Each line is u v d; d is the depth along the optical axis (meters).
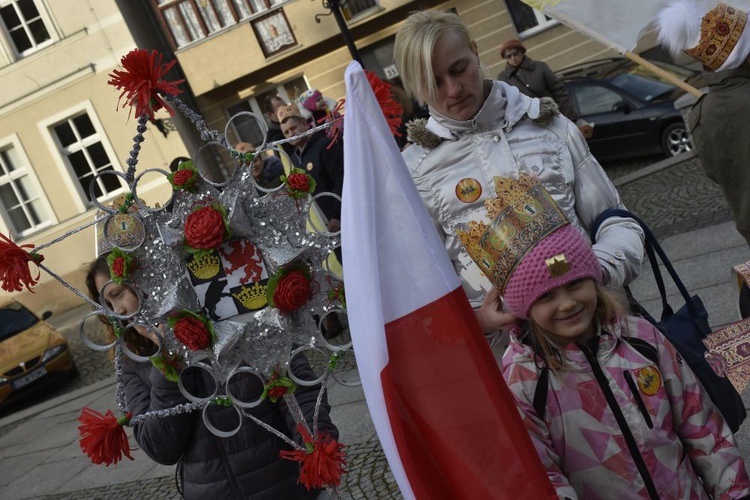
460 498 1.79
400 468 1.76
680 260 5.77
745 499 2.05
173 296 2.29
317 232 2.34
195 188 2.34
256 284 2.35
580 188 2.50
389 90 2.33
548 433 2.12
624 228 2.37
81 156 18.03
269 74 17.77
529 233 1.99
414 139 2.54
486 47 17.36
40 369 11.45
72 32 17.45
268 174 6.39
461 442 1.78
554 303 1.99
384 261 1.78
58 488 6.26
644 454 2.05
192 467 2.53
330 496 2.56
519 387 2.12
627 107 10.75
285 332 2.34
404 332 1.78
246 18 17.14
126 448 2.38
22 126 18.09
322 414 2.48
